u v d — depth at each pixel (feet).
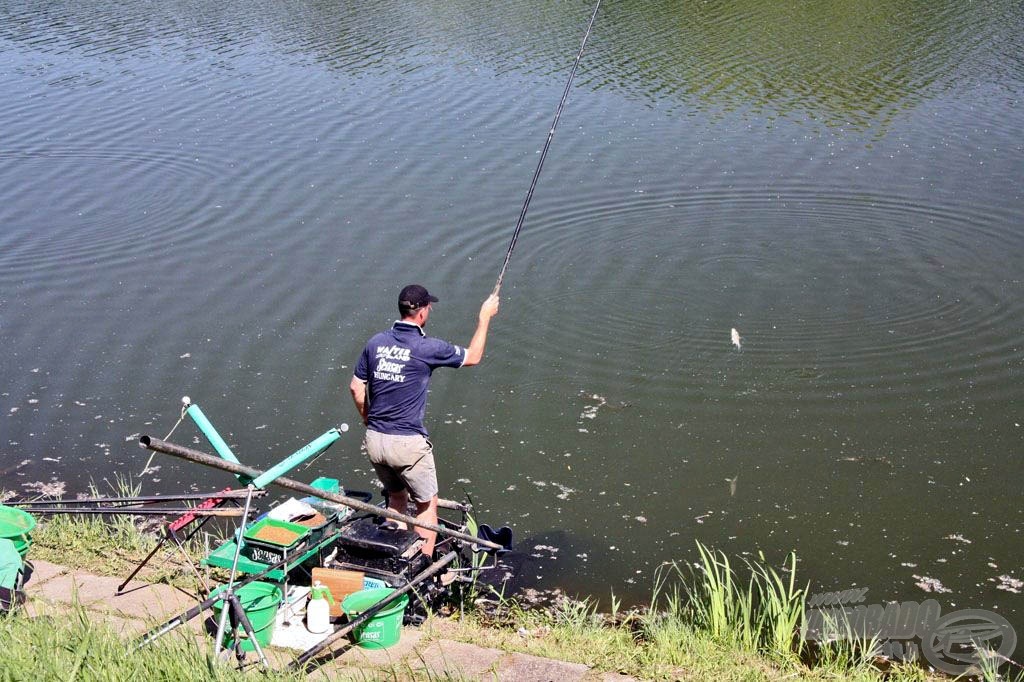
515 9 77.51
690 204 44.04
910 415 28.66
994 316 34.47
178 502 24.58
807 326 34.24
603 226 42.14
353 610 17.19
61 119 56.24
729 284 37.42
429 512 19.71
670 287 37.11
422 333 19.51
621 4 77.10
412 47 68.49
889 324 34.24
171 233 41.96
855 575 22.00
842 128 52.21
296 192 45.75
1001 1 75.31
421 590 18.99
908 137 50.90
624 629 19.81
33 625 15.15
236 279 37.81
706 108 55.31
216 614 17.35
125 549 21.21
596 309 35.58
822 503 24.72
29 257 39.83
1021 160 47.83
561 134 52.06
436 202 44.42
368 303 35.83
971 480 25.45
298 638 17.30
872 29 69.31
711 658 17.85
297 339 33.35
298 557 17.67
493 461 26.81
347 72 63.21
